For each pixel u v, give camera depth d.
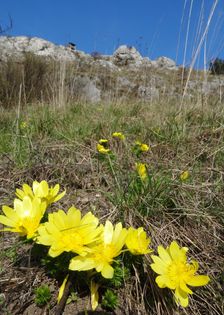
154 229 0.33
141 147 0.50
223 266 0.30
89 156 0.51
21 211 0.24
